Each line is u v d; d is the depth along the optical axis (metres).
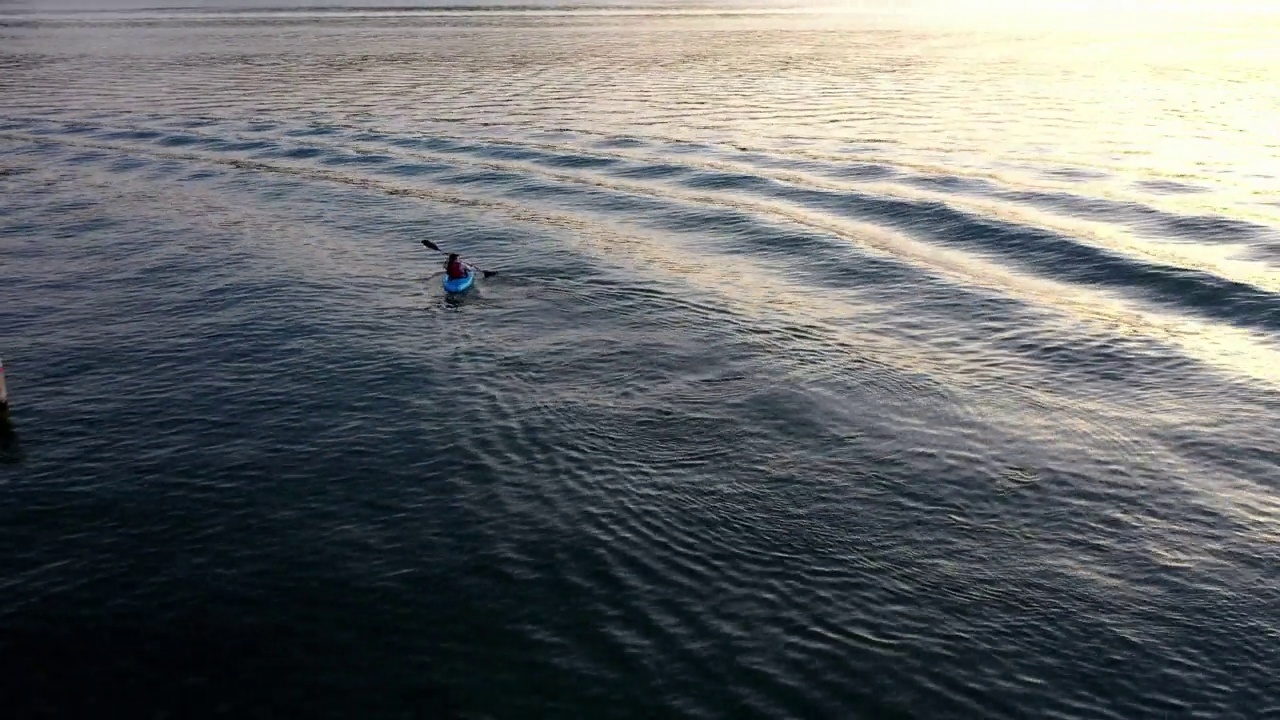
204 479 17.19
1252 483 17.33
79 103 61.62
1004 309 25.48
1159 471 17.78
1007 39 101.19
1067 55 85.38
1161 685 12.63
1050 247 29.52
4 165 43.84
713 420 19.67
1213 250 28.97
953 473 17.73
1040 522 16.22
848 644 13.30
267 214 35.25
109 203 36.97
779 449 18.56
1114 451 18.47
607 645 13.23
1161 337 23.58
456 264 26.64
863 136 47.62
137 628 13.48
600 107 57.66
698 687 12.49
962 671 12.84
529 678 12.63
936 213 33.06
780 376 21.73
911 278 27.80
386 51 92.00
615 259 29.83
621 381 21.42
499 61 83.06
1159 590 14.48
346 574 14.67
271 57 87.38
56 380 21.11
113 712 12.03
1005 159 41.78
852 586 14.55
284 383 21.03
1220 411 19.95
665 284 27.61
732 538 15.71
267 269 28.75
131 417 19.44
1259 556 15.27
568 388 21.02
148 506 16.34
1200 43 94.88
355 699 12.28
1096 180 37.59
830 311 25.64
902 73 73.31
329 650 13.12
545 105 58.72
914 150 44.00
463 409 19.92
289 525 15.88
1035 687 12.58
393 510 16.34
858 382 21.45
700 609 13.98
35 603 13.91
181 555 15.07
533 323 24.69
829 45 96.19
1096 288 26.81
